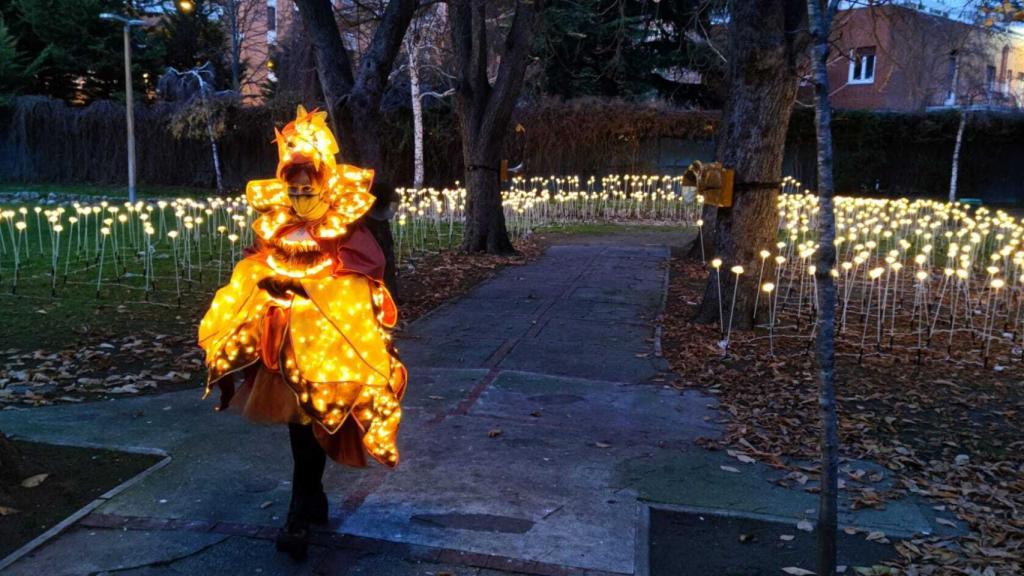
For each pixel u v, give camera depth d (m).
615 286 11.02
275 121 25.97
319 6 8.46
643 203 23.72
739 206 8.27
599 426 5.46
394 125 25.34
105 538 3.74
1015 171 26.05
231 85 35.12
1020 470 4.88
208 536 3.77
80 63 29.84
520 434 5.25
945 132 25.39
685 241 16.31
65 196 22.53
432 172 26.12
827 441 3.17
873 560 3.79
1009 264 13.23
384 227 9.25
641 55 25.30
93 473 4.44
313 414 3.37
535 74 22.58
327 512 3.88
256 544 3.71
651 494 4.39
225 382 3.69
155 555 3.60
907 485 4.59
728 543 3.92
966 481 4.69
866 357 7.46
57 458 4.59
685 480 4.59
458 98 13.67
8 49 27.86
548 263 13.14
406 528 3.88
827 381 3.16
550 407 5.84
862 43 23.52
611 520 4.05
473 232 13.93
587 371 6.83
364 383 3.46
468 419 5.52
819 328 3.18
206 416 5.43
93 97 31.14
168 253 12.62
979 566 3.71
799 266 12.39
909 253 14.47
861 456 5.03
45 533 3.74
